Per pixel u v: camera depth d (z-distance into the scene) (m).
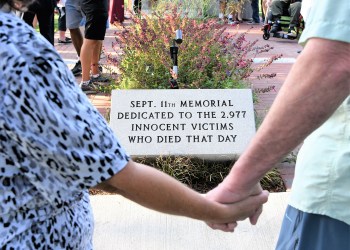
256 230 3.17
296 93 1.26
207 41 5.16
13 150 1.16
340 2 1.21
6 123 1.12
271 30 10.97
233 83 4.93
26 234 1.22
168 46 5.03
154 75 5.02
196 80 4.84
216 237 3.11
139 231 3.17
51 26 6.78
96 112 1.20
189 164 3.98
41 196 1.22
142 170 1.25
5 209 1.19
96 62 6.21
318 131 1.50
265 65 5.47
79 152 1.15
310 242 1.53
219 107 4.12
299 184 1.54
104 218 3.30
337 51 1.21
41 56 1.12
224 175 3.96
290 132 1.30
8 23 1.15
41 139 1.13
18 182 1.19
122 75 5.42
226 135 4.05
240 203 1.52
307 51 1.25
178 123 4.08
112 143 1.20
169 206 1.31
